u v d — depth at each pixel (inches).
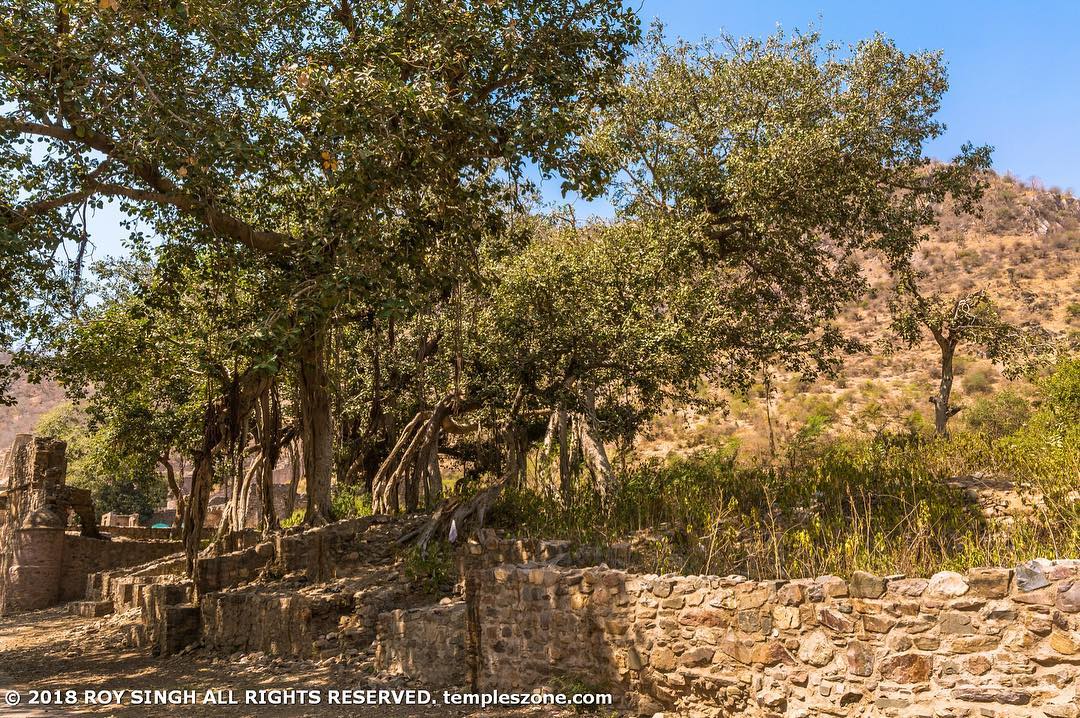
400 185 514.6
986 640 227.8
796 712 259.3
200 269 637.9
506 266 723.4
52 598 1151.6
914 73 887.1
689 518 427.8
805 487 451.8
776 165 778.2
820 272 970.7
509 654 358.0
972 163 893.8
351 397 995.9
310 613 488.7
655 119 892.6
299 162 543.2
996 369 1879.9
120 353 720.3
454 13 508.7
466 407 752.3
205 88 510.6
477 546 449.4
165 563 979.3
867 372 2018.9
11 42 438.3
